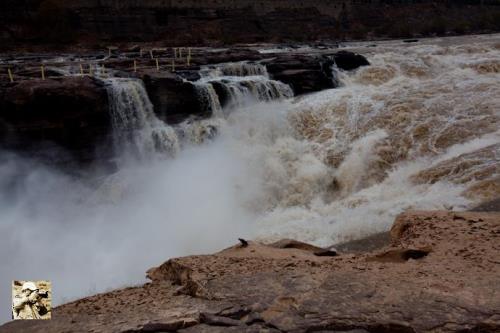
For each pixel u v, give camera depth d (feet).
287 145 54.60
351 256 21.39
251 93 60.49
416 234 22.85
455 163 42.93
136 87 53.47
